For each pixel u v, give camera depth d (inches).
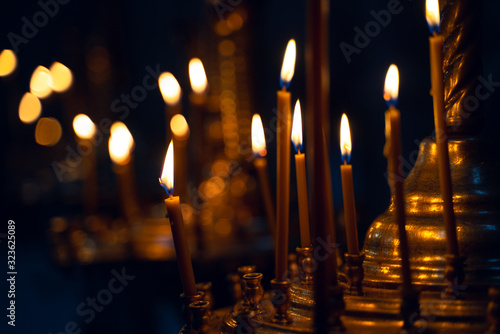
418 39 123.6
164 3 198.4
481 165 56.7
